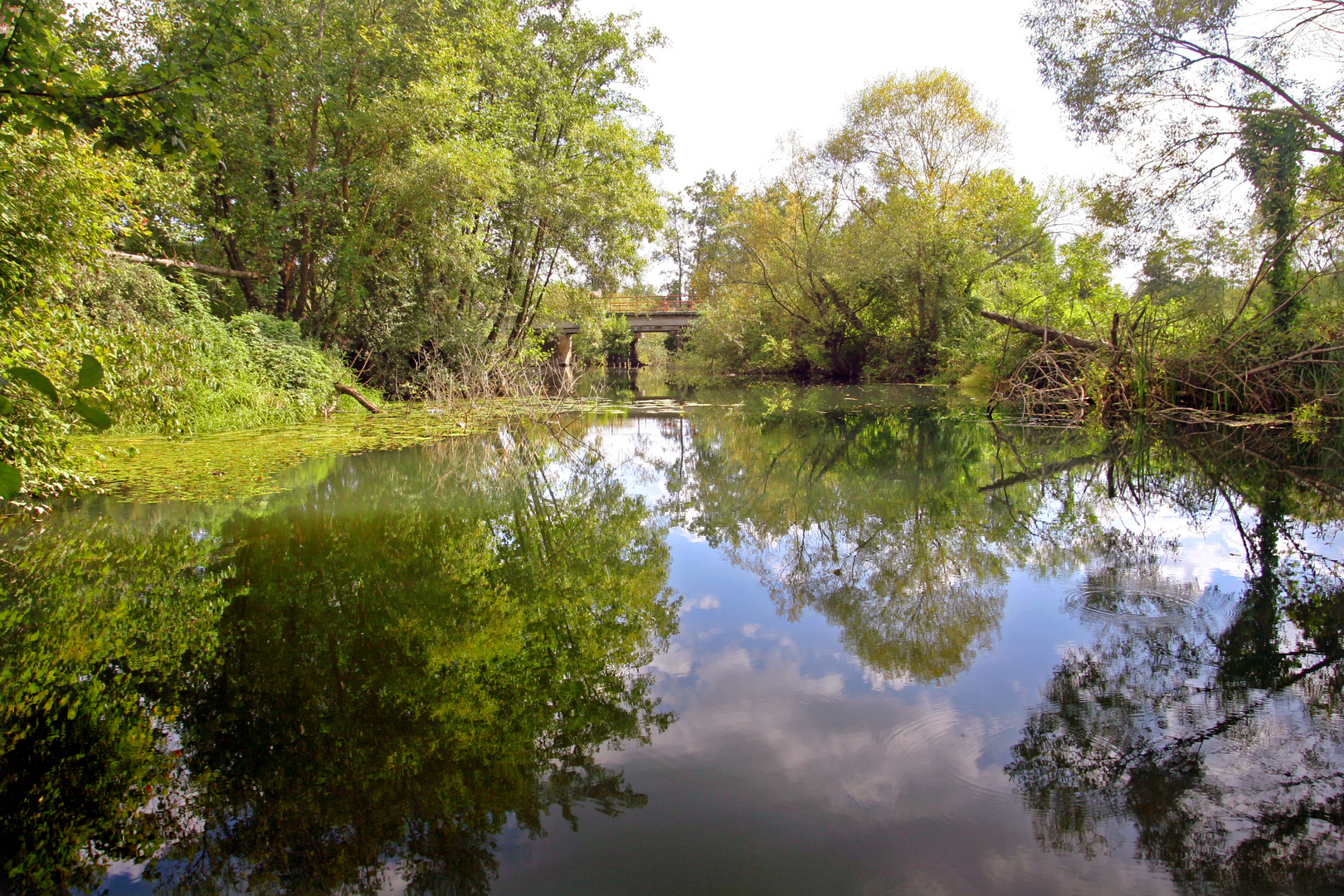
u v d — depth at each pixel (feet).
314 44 40.42
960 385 56.29
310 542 15.75
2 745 7.70
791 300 77.25
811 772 6.84
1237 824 5.94
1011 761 6.96
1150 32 33.53
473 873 5.52
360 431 33.94
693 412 47.26
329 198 43.50
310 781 6.92
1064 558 13.73
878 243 64.13
